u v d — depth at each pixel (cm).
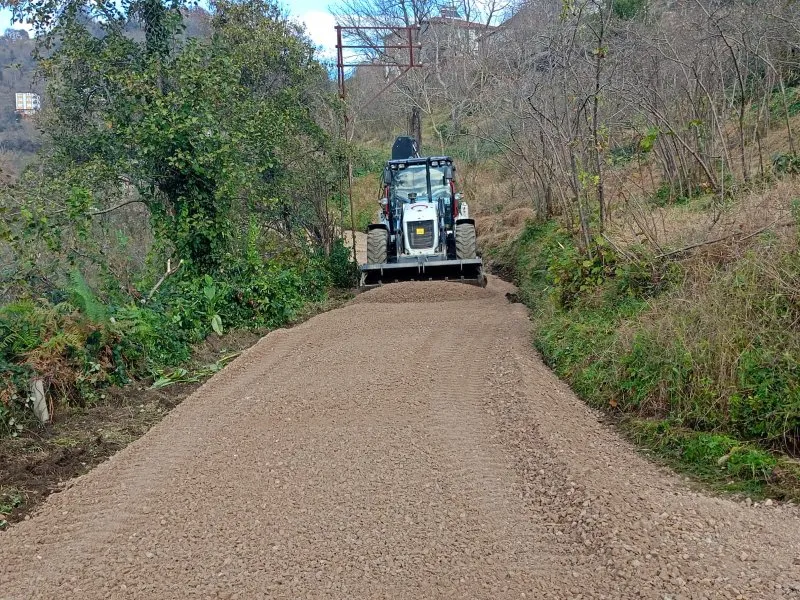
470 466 563
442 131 3322
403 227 1498
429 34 3406
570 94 1241
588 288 907
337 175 1797
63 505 549
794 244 669
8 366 745
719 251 759
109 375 850
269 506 512
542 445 582
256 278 1286
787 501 482
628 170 1526
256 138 1402
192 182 1277
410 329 1032
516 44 2066
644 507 469
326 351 931
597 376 716
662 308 734
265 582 416
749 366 588
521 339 939
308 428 658
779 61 1288
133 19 1363
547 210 1761
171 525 496
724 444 551
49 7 1312
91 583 430
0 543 495
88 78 1341
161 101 1217
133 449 654
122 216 1666
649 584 382
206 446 638
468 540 452
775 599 359
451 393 736
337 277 1708
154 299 1086
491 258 1952
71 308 890
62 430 738
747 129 1416
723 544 419
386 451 595
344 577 416
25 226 1030
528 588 396
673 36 1362
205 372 929
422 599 392
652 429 605
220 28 1662
